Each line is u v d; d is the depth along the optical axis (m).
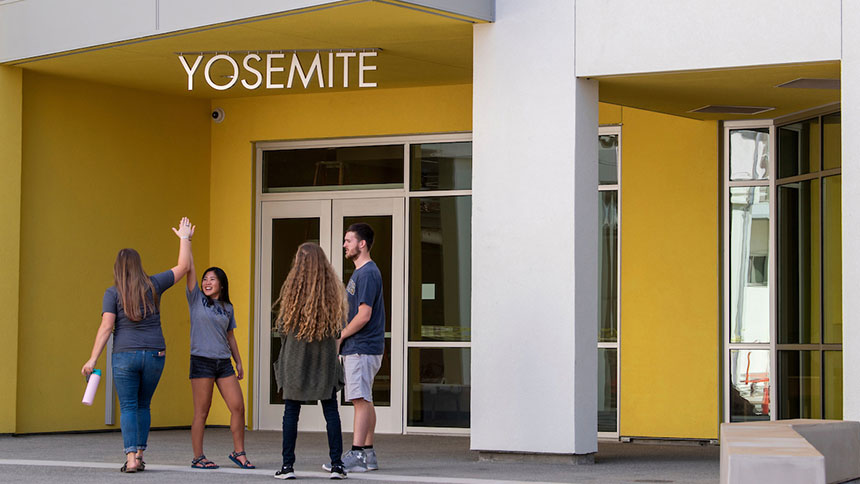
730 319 12.84
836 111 11.68
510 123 10.14
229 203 14.73
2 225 12.46
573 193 9.89
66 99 13.27
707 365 12.82
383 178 14.20
